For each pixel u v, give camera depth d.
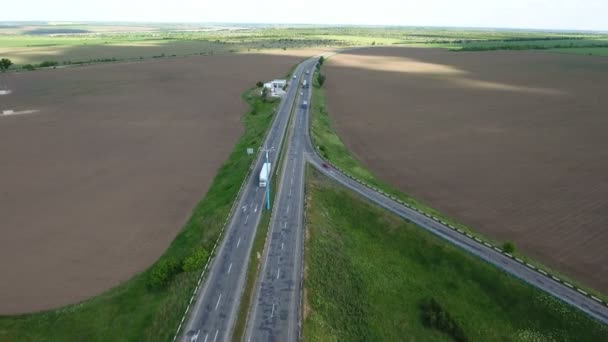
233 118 151.38
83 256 69.25
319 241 70.19
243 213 79.00
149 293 60.75
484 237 74.19
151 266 66.94
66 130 134.38
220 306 55.28
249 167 99.25
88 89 197.88
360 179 96.19
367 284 62.66
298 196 85.81
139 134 131.25
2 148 116.88
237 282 59.94
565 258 68.81
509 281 61.41
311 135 123.88
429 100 177.50
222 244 68.81
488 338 54.81
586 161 107.44
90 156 112.25
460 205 86.50
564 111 156.88
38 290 61.34
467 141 124.50
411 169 104.81
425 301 60.69
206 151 117.38
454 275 65.12
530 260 66.69
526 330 55.59
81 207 84.81
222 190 91.25
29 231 76.00
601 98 177.88
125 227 77.94
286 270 62.44
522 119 146.75
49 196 89.25
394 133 133.12
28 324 55.25
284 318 53.31
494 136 128.75
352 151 118.19
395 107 166.25
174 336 50.62
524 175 99.81
